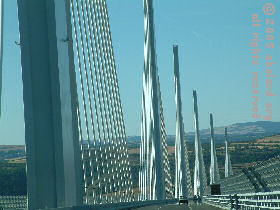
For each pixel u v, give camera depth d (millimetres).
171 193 127562
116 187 72312
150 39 104750
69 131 28047
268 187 43719
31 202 26719
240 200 41812
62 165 26875
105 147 69375
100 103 69125
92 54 66625
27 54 27359
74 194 27984
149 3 105750
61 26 28031
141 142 111438
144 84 111625
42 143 27094
